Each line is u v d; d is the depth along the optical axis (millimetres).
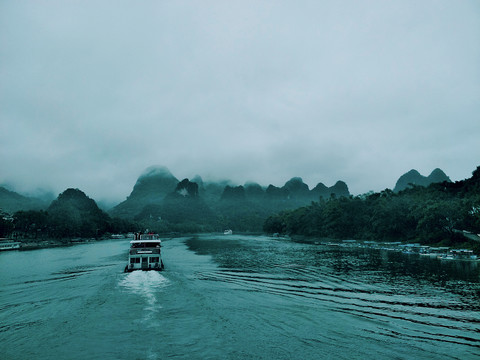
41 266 51625
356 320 19969
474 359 14617
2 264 55875
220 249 82688
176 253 71250
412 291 29094
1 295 28297
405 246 76688
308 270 42531
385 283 33031
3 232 124438
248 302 23938
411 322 19812
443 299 26016
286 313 21109
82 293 26734
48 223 142375
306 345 15914
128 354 14758
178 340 16281
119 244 120000
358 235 112438
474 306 23844
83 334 17047
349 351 15328
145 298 24062
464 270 42219
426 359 14609
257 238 153375
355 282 33625
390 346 15984
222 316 20078
